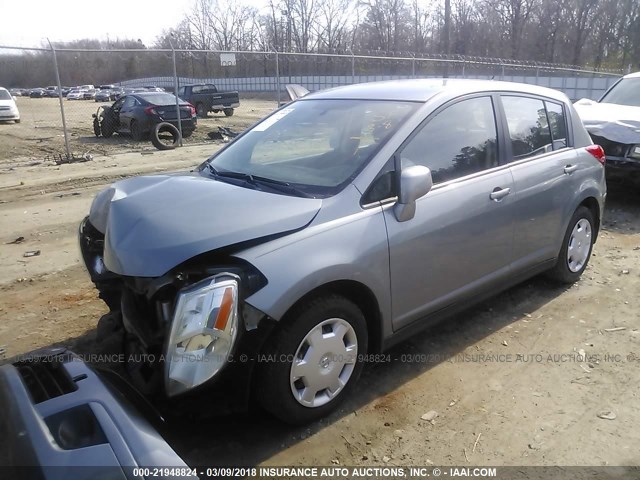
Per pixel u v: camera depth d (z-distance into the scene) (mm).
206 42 66312
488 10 48750
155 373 2617
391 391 3355
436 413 3145
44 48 12781
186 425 3033
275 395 2760
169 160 13172
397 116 3514
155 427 2258
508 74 26578
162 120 17000
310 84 27828
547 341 3965
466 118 3785
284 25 60625
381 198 3174
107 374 2432
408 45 52656
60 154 13859
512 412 3152
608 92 8992
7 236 6695
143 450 1940
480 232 3688
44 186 9891
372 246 3023
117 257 2699
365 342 3152
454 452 2832
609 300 4652
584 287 4930
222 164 3850
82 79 41594
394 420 3084
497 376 3521
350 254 2914
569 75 29656
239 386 2652
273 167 3537
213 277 2480
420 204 3320
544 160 4281
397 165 3275
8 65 23516
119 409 2084
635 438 2922
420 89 3840
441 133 3592
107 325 3811
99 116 19484
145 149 15336
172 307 2488
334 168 3289
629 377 3494
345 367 3080
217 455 2811
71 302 4703
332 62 26344
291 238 2777
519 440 2916
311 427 3021
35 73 24281
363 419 3088
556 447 2859
